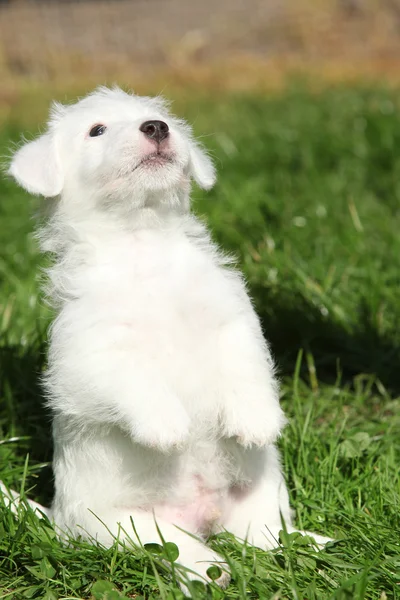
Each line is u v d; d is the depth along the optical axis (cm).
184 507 522
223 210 1048
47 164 574
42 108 1841
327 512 537
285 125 1502
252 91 1997
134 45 2386
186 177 566
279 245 930
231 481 528
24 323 803
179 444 478
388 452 608
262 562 468
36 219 608
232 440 522
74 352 494
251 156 1318
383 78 2002
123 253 538
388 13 2389
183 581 432
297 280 852
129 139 538
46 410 675
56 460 547
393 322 807
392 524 516
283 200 1091
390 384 738
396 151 1300
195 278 525
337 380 708
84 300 511
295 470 583
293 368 757
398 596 443
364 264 894
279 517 521
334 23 2398
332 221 1018
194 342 509
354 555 480
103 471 511
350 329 801
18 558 493
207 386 511
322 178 1207
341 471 588
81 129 574
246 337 522
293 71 2153
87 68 2269
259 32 2423
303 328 794
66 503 525
